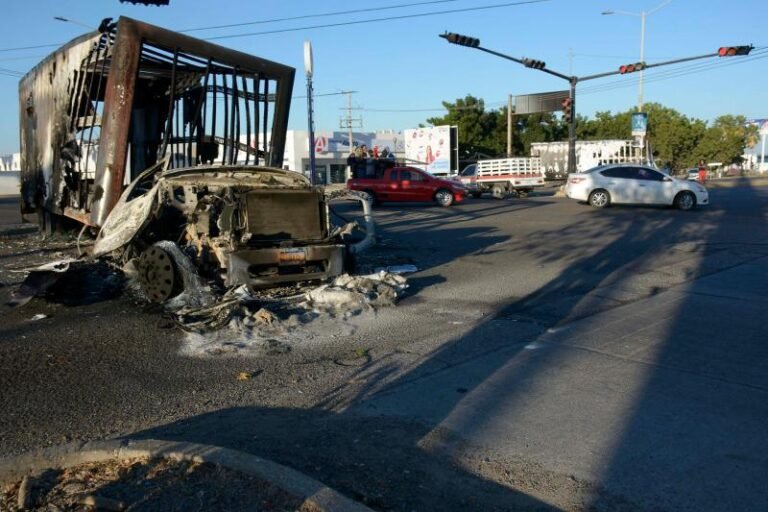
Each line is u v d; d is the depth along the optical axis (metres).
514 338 7.19
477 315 8.26
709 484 3.94
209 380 5.80
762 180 53.94
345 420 4.90
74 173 12.91
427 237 16.44
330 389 5.59
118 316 8.08
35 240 16.00
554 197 31.89
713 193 33.19
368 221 10.77
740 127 92.88
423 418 4.95
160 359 6.39
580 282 10.39
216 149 12.41
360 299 8.44
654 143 75.12
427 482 3.94
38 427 4.75
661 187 22.94
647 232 16.66
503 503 3.72
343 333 7.35
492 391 5.54
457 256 13.32
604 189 23.69
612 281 10.45
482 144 63.62
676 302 8.93
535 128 65.44
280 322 7.55
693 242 14.58
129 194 9.70
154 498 3.46
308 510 3.30
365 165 28.42
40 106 15.02
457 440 4.55
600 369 6.12
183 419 4.91
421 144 51.09
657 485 3.93
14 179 56.34
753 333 7.33
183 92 12.90
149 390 5.54
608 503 3.73
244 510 3.33
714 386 5.65
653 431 4.71
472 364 6.29
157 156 13.28
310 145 13.80
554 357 6.50
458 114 64.56
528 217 21.28
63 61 13.28
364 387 5.63
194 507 3.36
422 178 27.06
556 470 4.12
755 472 4.08
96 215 10.52
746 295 9.28
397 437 4.59
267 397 5.39
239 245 8.27
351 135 63.16
